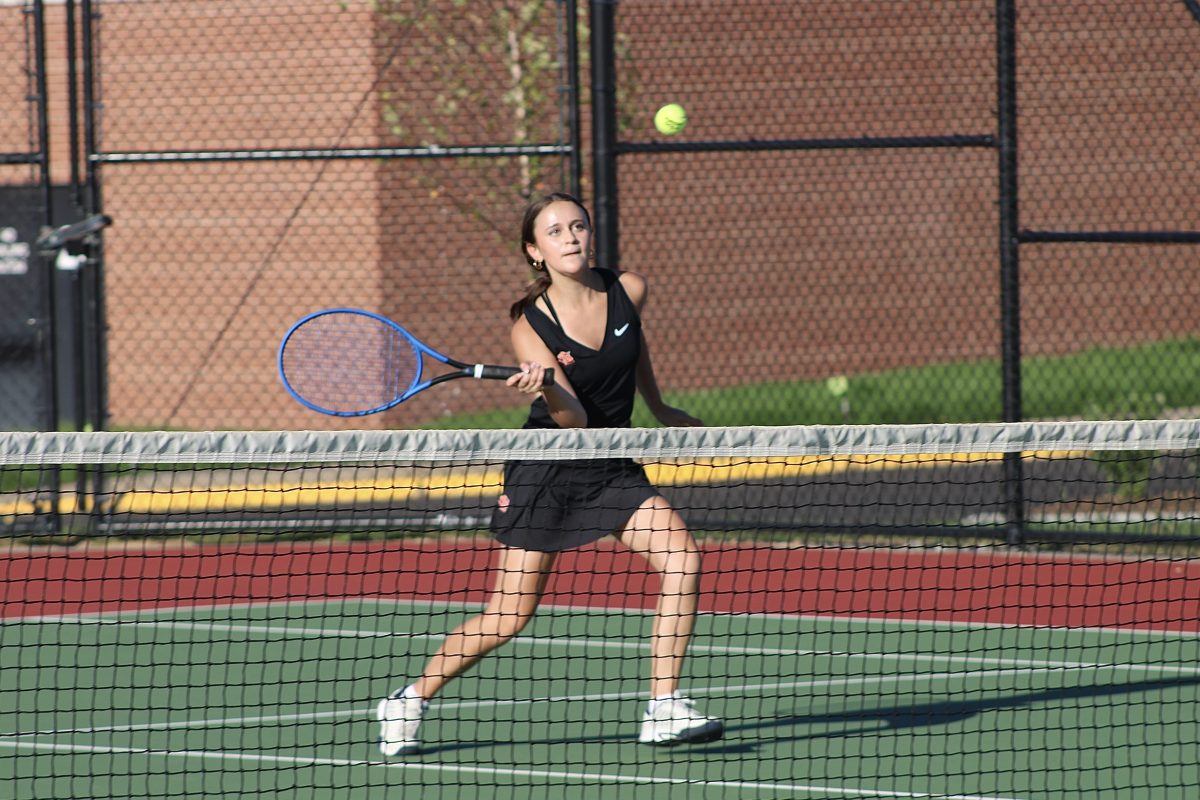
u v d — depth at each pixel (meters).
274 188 51.03
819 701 22.41
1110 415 46.22
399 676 20.67
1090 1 45.47
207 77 51.09
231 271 52.00
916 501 36.91
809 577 30.81
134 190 52.12
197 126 51.50
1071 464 40.06
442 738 20.53
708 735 19.53
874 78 51.84
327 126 50.00
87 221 33.62
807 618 27.98
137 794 17.95
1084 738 20.23
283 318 51.69
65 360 56.34
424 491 36.03
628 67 40.78
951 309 57.28
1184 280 60.94
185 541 34.09
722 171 53.31
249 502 36.03
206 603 29.34
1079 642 25.94
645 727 19.61
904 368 58.72
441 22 46.28
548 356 19.53
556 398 18.88
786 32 50.47
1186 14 40.56
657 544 19.59
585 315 19.72
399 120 47.19
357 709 22.22
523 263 51.22
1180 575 30.05
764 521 34.31
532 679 20.31
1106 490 36.66
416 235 50.12
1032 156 57.41
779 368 55.88
